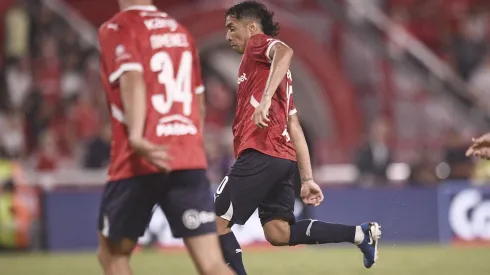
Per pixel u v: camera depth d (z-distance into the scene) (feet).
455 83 217.56
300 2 227.40
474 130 213.46
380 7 236.84
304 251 138.92
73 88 202.69
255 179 67.00
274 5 224.53
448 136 189.26
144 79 51.39
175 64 52.49
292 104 68.90
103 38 51.55
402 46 222.89
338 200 147.54
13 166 146.72
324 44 224.53
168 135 51.60
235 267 67.87
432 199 149.28
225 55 228.63
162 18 52.90
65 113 196.03
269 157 67.00
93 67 208.85
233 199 67.36
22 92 200.64
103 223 52.13
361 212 148.15
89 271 111.14
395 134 214.07
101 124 188.65
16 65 203.00
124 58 50.44
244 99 67.82
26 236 143.23
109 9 235.20
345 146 202.69
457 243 148.15
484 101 215.10
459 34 227.61
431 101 218.59
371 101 219.61
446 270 105.40
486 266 109.91
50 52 206.49
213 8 206.39
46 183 148.77
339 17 226.17
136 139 49.06
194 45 54.13
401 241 148.97
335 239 69.46
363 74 223.71
